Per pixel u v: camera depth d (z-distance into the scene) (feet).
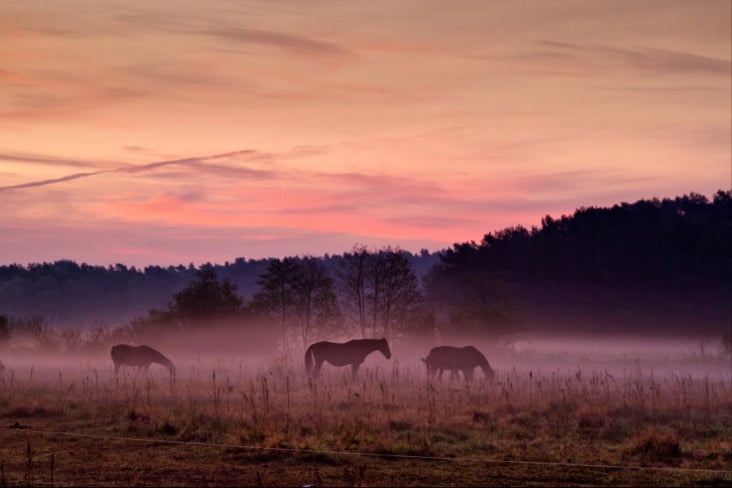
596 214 465.88
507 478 48.37
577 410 74.13
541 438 61.82
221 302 190.90
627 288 399.03
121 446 57.67
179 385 100.22
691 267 417.69
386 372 133.28
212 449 56.29
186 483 46.16
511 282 401.29
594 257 424.05
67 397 82.99
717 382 109.70
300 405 77.30
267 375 121.60
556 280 407.44
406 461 53.01
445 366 114.83
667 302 384.88
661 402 78.79
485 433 63.67
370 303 234.58
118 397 83.71
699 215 480.64
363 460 53.21
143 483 46.03
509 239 439.22
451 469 50.70
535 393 85.87
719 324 360.28
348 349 121.49
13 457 53.67
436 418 68.80
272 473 49.16
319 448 56.24
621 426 67.10
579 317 373.61
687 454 55.93
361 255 231.50
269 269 217.36
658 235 445.37
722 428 66.18
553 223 467.11
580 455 55.42
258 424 63.21
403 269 229.25
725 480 48.08
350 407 77.15
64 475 48.06
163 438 60.54
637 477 48.85
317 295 218.79
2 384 95.81
